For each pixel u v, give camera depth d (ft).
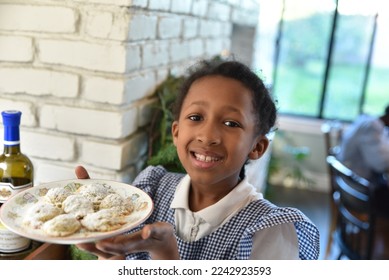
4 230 2.52
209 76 2.41
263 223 2.25
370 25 9.82
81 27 3.00
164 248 1.99
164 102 3.58
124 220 1.98
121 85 3.02
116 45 2.97
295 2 10.05
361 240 6.07
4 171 2.68
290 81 10.75
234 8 6.24
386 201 7.52
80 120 3.16
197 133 2.24
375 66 10.12
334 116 10.76
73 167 3.28
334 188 6.66
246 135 2.29
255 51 7.88
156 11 3.46
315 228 2.37
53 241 1.74
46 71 3.14
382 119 8.81
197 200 2.57
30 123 3.25
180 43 4.25
